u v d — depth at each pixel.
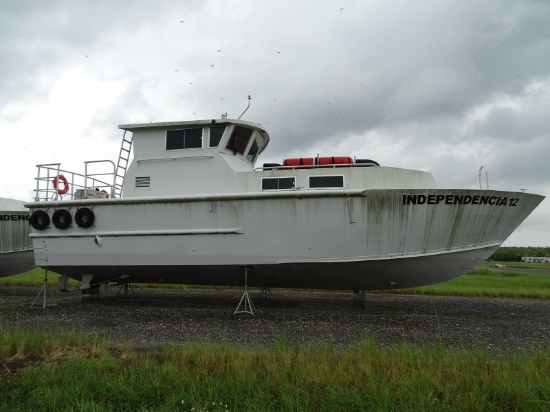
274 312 9.30
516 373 4.42
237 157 10.25
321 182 8.93
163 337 6.87
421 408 3.69
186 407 3.80
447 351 5.46
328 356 5.04
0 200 13.27
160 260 9.41
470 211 8.35
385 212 8.29
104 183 10.73
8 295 12.73
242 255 8.93
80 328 7.51
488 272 24.86
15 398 4.02
